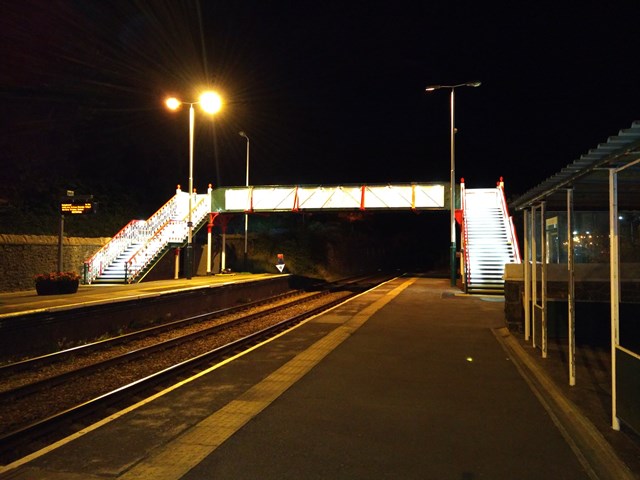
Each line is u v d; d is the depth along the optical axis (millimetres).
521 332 12047
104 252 24922
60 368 10352
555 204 10070
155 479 4383
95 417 6934
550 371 8250
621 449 4984
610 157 5418
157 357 11203
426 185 30250
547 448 5109
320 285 33562
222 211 32469
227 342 13055
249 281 24438
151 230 28297
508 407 6434
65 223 27453
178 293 18141
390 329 12695
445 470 4598
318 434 5465
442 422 5867
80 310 13336
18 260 20438
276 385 7441
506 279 12289
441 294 23047
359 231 56844
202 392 7098
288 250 40531
